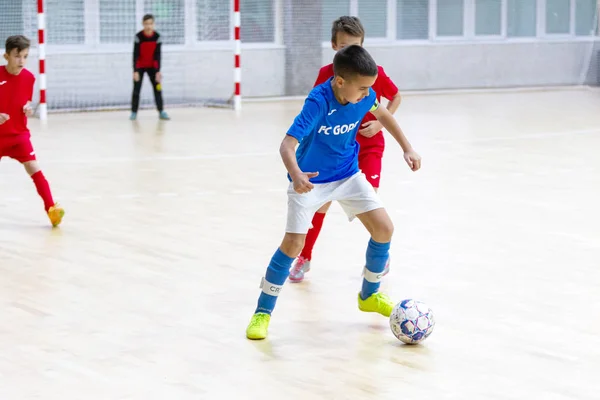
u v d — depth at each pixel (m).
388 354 5.38
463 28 25.52
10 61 8.49
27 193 10.59
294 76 23.36
